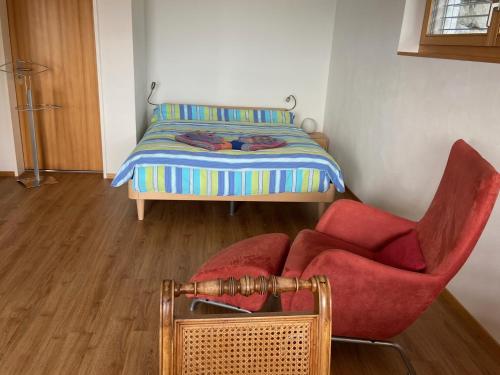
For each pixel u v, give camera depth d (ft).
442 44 9.27
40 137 14.73
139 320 7.29
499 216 6.89
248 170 10.72
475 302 7.48
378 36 11.93
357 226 7.59
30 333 6.84
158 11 15.30
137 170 10.54
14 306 7.48
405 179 10.20
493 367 6.66
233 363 3.39
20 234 10.18
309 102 16.83
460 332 7.45
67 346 6.60
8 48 13.51
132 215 11.62
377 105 11.93
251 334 3.37
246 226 11.41
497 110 7.04
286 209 12.73
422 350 6.96
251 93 16.49
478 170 5.56
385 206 11.37
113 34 13.44
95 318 7.28
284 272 6.55
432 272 5.77
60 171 15.03
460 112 8.07
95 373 6.11
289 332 3.41
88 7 13.67
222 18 15.58
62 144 14.87
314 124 16.44
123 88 13.94
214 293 3.27
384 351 6.94
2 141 13.93
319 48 16.24
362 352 6.89
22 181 13.73
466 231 5.43
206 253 9.77
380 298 5.91
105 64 13.69
